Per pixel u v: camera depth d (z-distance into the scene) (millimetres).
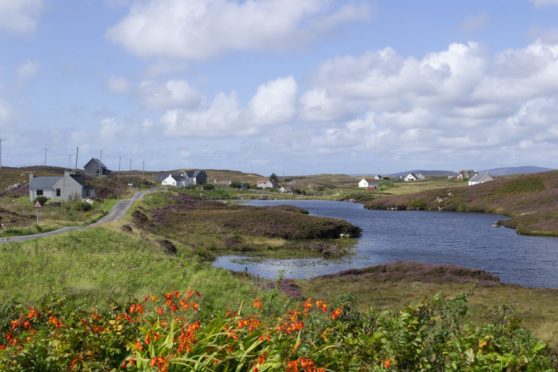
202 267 29562
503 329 7680
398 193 169250
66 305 8625
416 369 7012
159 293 18125
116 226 50594
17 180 120750
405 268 37406
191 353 6031
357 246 55844
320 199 161625
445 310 8062
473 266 41969
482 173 158875
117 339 6902
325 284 32125
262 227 63625
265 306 10656
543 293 28812
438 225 76562
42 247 31312
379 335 7242
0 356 6219
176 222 67625
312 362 6047
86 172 151875
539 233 62688
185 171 189500
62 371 6340
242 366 6203
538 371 6418
